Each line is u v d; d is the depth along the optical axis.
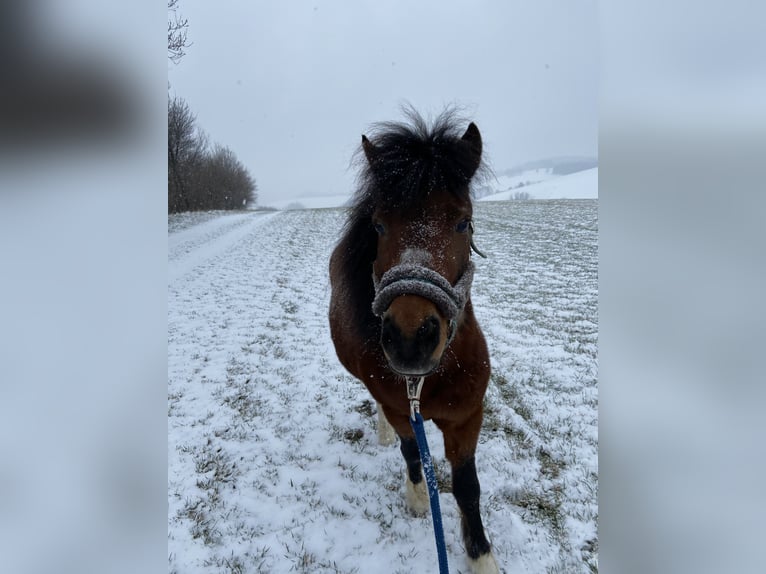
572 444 3.84
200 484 3.60
